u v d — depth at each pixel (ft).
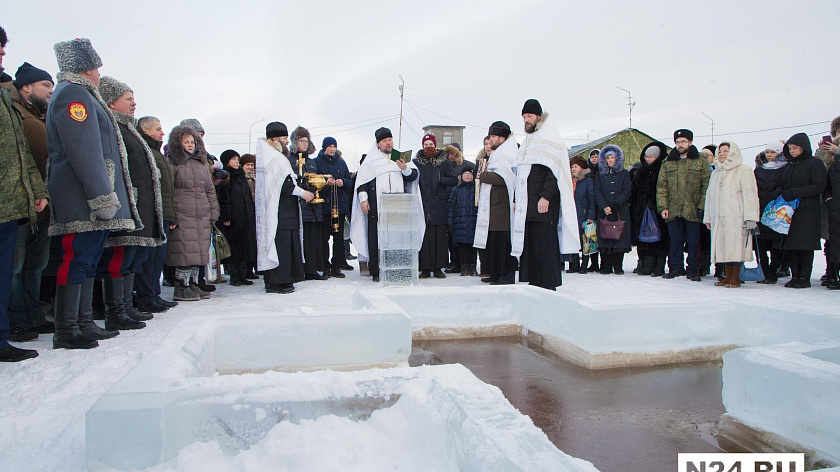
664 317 9.78
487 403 4.56
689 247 21.49
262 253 18.04
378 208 20.03
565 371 9.21
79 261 10.34
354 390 5.14
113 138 11.05
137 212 11.48
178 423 4.81
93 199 10.05
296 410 5.02
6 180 9.55
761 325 9.59
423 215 21.63
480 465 3.66
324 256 22.94
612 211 23.52
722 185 19.38
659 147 23.50
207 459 4.72
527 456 3.57
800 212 18.63
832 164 18.71
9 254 9.57
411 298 11.82
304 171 21.89
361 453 4.73
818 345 6.55
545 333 11.18
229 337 7.95
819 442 5.23
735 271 19.26
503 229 19.39
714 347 10.05
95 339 10.58
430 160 22.47
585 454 5.85
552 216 16.76
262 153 18.42
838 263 18.33
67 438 5.69
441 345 11.31
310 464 4.60
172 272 20.86
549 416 7.05
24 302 11.55
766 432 5.78
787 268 23.44
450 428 4.49
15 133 9.86
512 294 12.44
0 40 9.52
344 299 16.33
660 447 6.04
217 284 21.94
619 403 7.56
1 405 7.02
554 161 16.60
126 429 4.62
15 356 9.30
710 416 7.06
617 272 24.56
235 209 21.02
